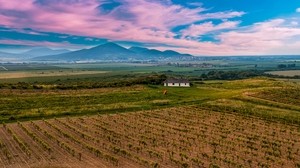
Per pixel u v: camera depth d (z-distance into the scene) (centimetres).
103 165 4919
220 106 10544
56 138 6412
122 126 7825
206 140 6550
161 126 7838
